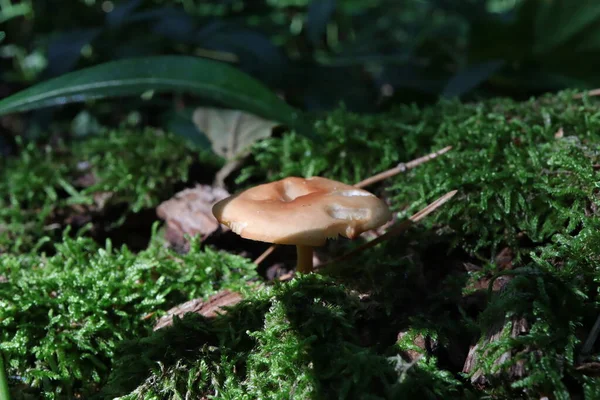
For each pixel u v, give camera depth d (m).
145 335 0.38
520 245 0.39
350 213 0.36
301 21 0.69
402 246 0.40
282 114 0.41
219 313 0.37
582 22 0.50
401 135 0.43
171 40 0.56
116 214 0.43
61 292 0.39
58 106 0.54
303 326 0.36
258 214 0.36
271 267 0.41
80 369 0.37
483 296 0.37
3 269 0.40
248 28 0.55
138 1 0.51
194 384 0.36
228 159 0.44
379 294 0.37
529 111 0.42
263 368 0.36
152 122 0.56
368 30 0.76
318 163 0.42
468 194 0.39
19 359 0.37
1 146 0.52
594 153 0.39
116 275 0.39
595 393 0.34
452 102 0.45
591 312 0.36
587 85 0.51
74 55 0.50
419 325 0.36
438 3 0.53
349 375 0.35
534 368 0.35
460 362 0.36
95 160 0.45
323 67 0.58
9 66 0.65
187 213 0.42
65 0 0.59
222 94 0.40
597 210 0.37
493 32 0.52
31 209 0.44
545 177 0.38
